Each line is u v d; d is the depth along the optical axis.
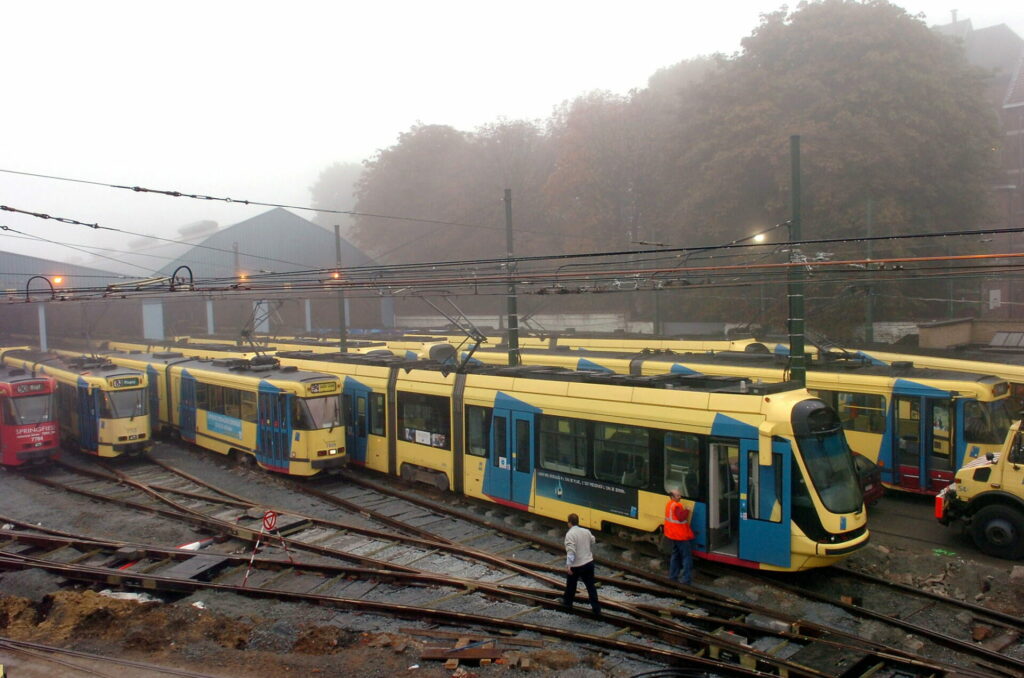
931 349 25.09
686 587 11.24
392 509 16.27
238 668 8.95
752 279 34.97
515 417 14.88
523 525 14.74
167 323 54.69
